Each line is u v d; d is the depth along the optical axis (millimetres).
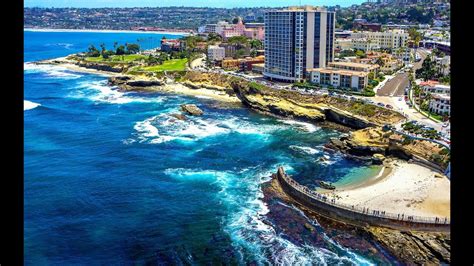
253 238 98812
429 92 199250
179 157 152750
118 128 192000
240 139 174625
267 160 149250
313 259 90625
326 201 109062
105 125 197500
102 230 102688
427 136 145875
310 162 146750
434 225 97188
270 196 120000
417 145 142875
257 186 126938
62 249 94562
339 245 96000
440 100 175375
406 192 117500
